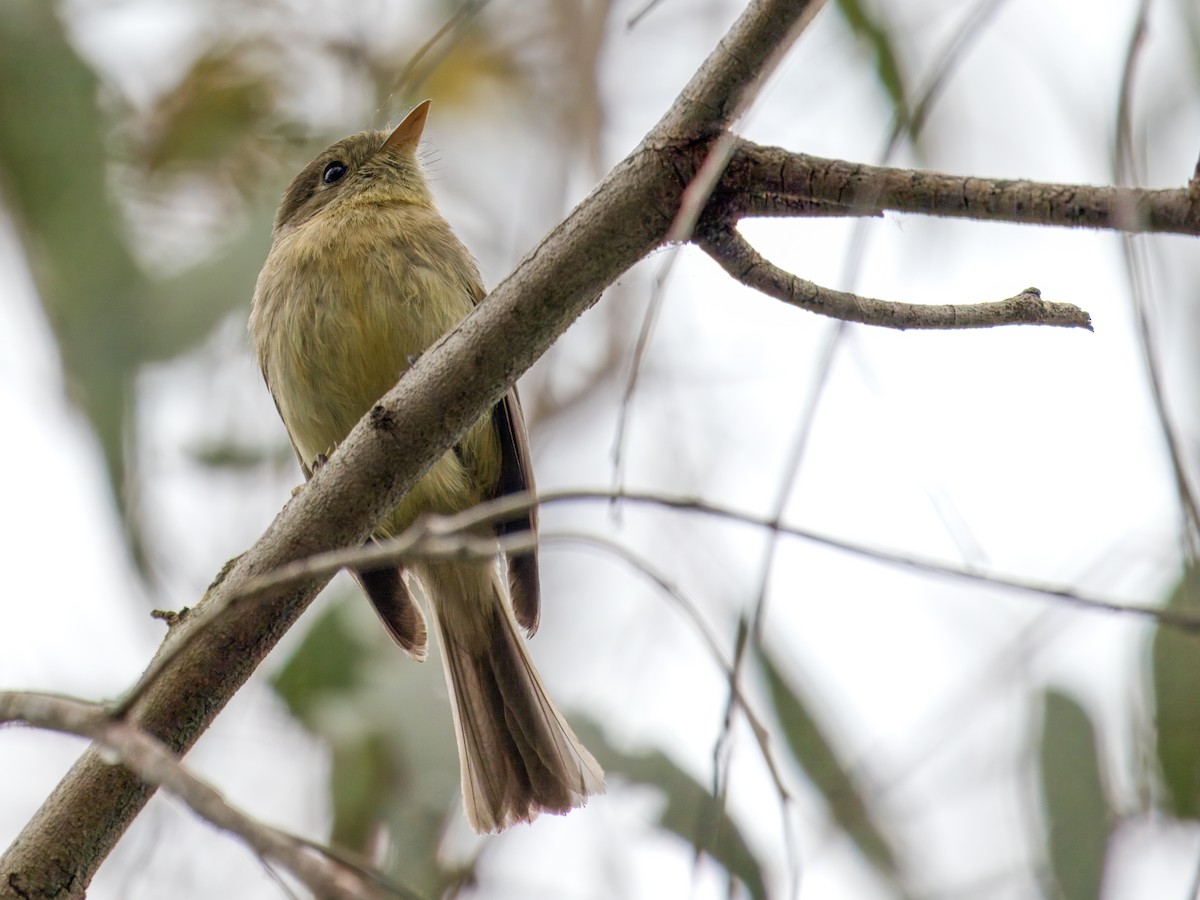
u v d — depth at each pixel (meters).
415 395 6.12
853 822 8.30
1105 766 8.07
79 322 9.95
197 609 6.38
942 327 5.75
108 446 9.69
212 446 10.40
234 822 3.69
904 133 5.44
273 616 6.20
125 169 10.78
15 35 10.20
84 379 9.84
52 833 5.91
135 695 4.37
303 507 6.26
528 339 6.02
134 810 5.99
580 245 5.84
